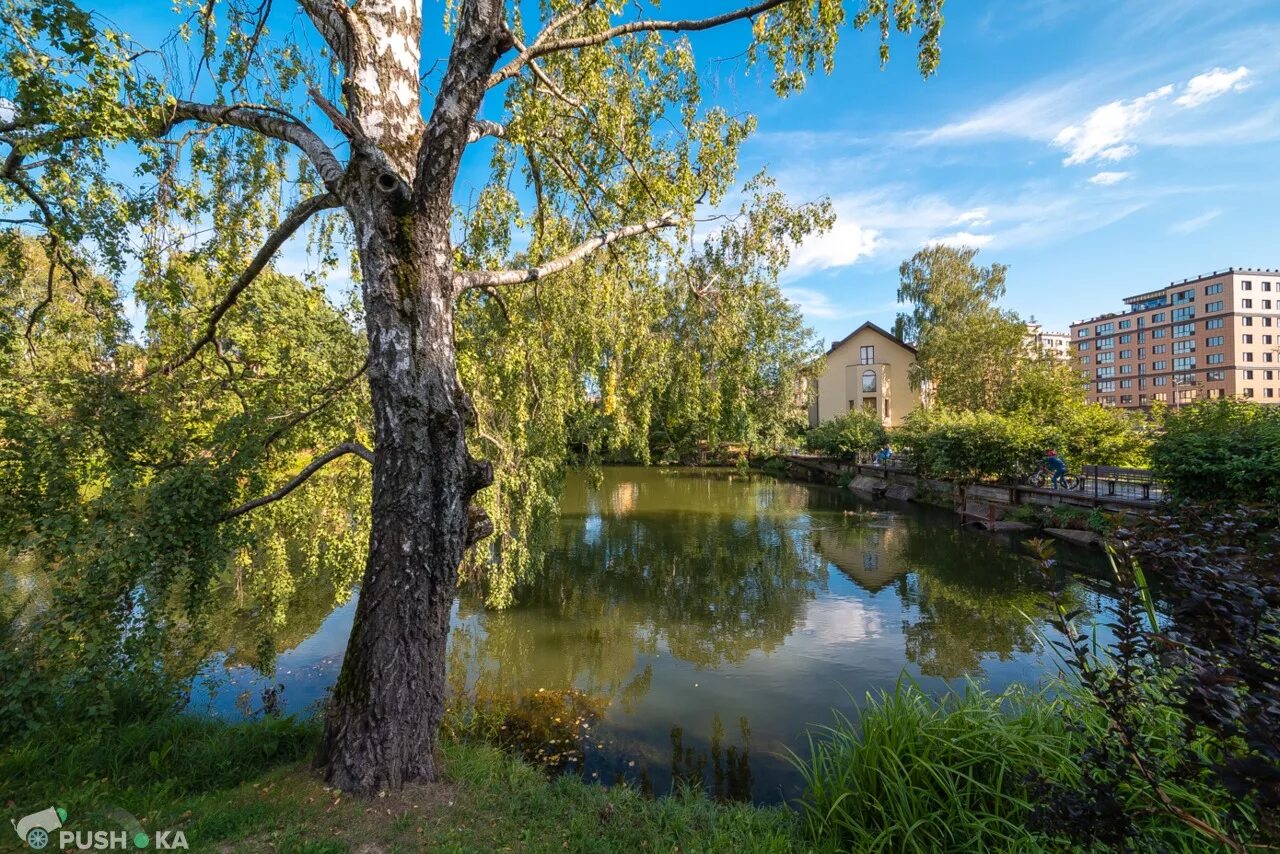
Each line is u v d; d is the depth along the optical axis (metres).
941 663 7.68
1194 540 2.19
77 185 4.48
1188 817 1.93
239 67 4.75
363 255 3.55
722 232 7.32
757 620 9.72
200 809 3.19
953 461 17.72
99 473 4.43
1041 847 2.78
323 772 3.50
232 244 5.24
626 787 4.46
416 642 3.54
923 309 34.12
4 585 8.12
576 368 8.09
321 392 5.84
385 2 3.81
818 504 22.28
